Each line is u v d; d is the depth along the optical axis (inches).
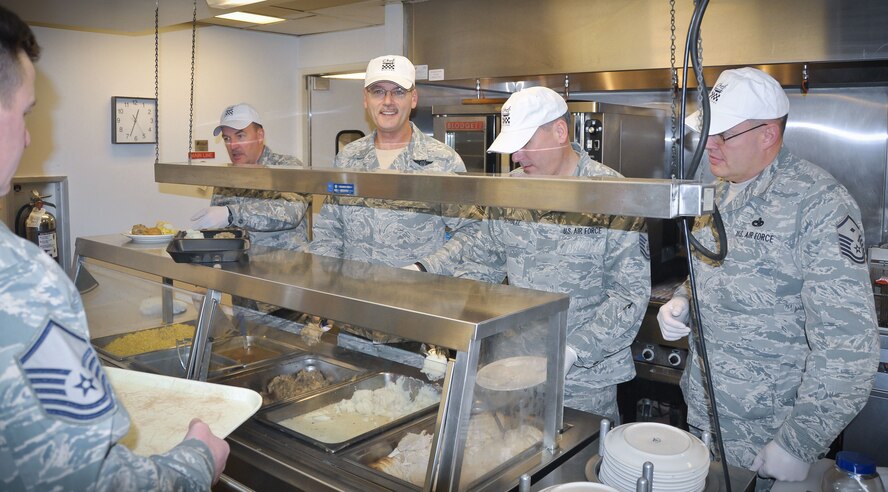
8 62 39.4
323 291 66.2
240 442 67.0
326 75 207.3
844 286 66.2
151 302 85.4
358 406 65.8
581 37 138.1
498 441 59.2
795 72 121.6
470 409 55.4
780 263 73.4
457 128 145.7
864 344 65.0
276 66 203.8
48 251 156.6
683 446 55.8
